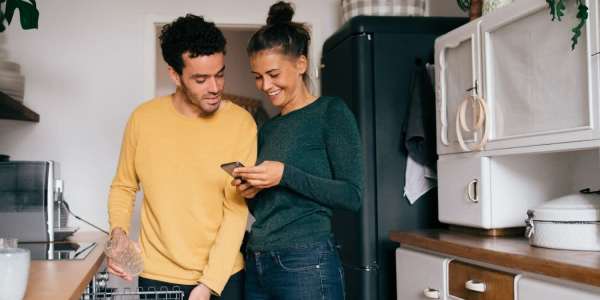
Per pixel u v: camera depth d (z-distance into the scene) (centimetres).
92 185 304
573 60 171
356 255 267
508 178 214
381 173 268
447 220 239
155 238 165
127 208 172
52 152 302
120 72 309
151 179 163
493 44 208
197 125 165
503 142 201
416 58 273
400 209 269
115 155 307
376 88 269
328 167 157
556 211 174
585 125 167
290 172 147
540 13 183
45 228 216
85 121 305
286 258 154
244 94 479
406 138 262
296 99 161
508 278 166
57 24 305
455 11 306
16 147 299
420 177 267
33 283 123
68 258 164
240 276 172
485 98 211
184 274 162
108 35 309
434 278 207
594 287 137
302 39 156
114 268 154
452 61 237
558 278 148
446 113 242
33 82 301
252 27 325
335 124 153
